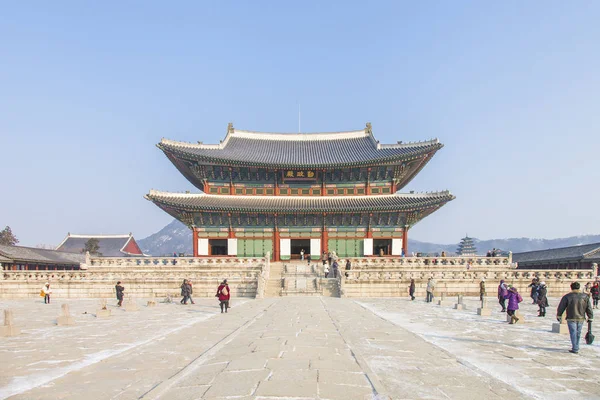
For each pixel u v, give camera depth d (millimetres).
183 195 66500
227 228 67125
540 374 14367
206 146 71312
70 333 22703
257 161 68812
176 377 12898
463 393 11922
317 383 11922
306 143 81688
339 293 46406
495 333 22938
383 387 11828
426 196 66125
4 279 48625
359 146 77500
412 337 20703
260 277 45969
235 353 16156
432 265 56375
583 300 18078
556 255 79312
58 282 48125
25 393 11797
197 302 41406
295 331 21203
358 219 67125
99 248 119688
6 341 20344
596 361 16406
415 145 68312
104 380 12953
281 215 67062
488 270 51000
